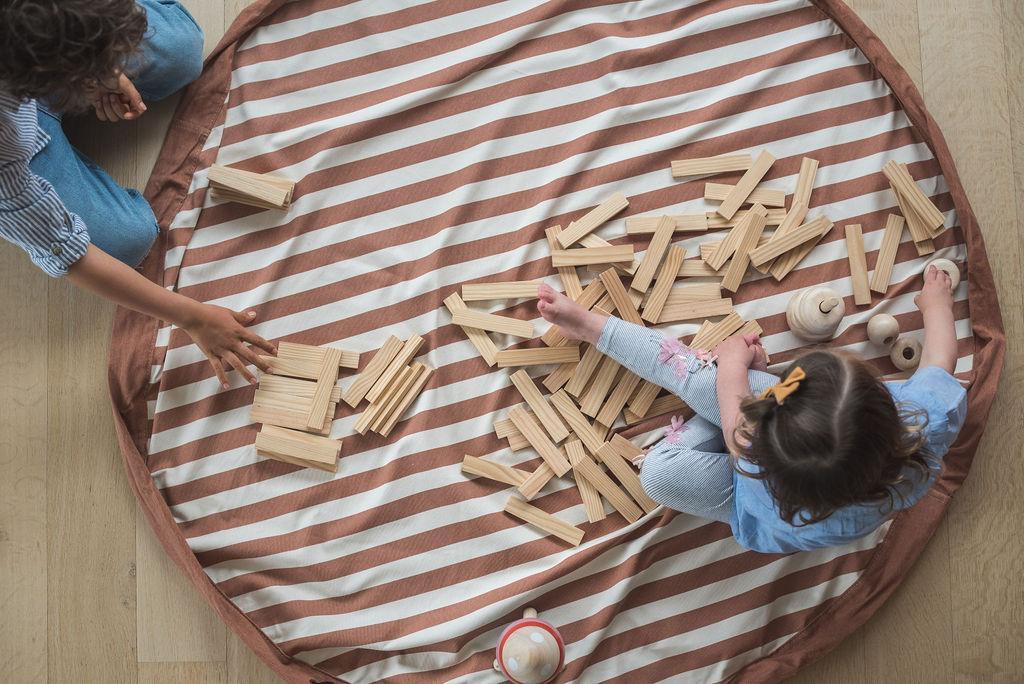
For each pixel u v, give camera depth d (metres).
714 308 1.32
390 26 1.34
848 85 1.34
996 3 1.36
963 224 1.31
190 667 1.31
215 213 1.32
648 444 1.31
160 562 1.32
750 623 1.29
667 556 1.30
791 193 1.34
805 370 0.93
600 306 1.31
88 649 1.31
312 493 1.29
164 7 1.23
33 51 0.81
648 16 1.35
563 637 1.28
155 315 1.17
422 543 1.29
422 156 1.33
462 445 1.30
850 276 1.33
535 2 1.34
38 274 1.34
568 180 1.32
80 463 1.33
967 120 1.37
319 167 1.31
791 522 0.96
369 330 1.31
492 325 1.30
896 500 1.08
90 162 1.29
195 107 1.31
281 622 1.28
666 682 1.29
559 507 1.31
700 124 1.33
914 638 1.33
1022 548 1.34
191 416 1.30
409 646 1.26
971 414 1.29
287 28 1.33
